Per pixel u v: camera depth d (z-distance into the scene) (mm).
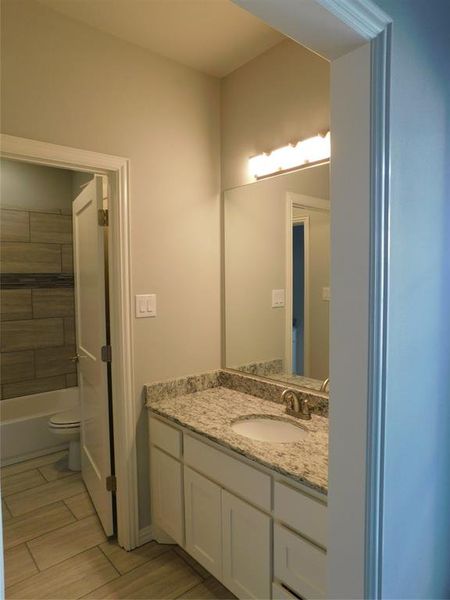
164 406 2020
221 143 2375
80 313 2619
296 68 1932
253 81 2150
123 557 2008
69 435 2826
